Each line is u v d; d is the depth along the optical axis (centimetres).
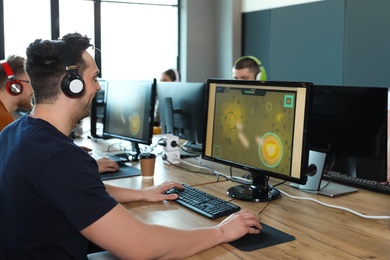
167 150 229
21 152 105
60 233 107
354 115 166
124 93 245
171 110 269
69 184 100
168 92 278
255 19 557
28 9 504
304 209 151
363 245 119
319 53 470
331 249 116
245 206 155
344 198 165
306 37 484
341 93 169
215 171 210
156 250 107
